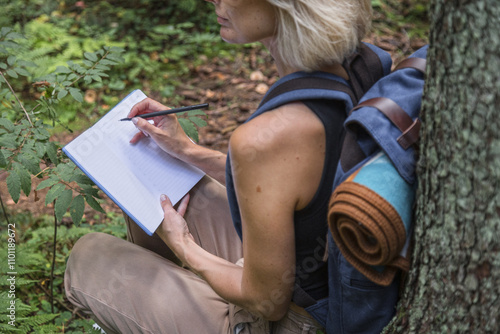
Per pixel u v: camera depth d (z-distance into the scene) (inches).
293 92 54.2
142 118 71.0
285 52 54.9
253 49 171.6
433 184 48.8
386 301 56.0
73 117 144.0
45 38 163.5
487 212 45.1
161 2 187.2
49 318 82.5
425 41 169.8
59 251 103.8
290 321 62.6
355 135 52.6
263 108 55.1
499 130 42.8
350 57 58.2
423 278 52.4
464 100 44.4
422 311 53.3
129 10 183.9
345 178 52.6
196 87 158.1
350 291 55.2
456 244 48.1
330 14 52.4
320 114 53.9
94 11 182.2
